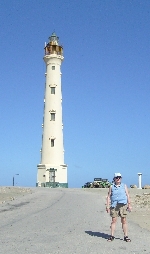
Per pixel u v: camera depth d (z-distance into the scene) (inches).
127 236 512.7
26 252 416.8
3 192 1589.6
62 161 2854.3
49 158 2827.3
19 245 459.2
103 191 2082.9
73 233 570.3
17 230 587.5
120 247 464.4
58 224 673.6
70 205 1103.0
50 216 804.0
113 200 521.7
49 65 2977.4
